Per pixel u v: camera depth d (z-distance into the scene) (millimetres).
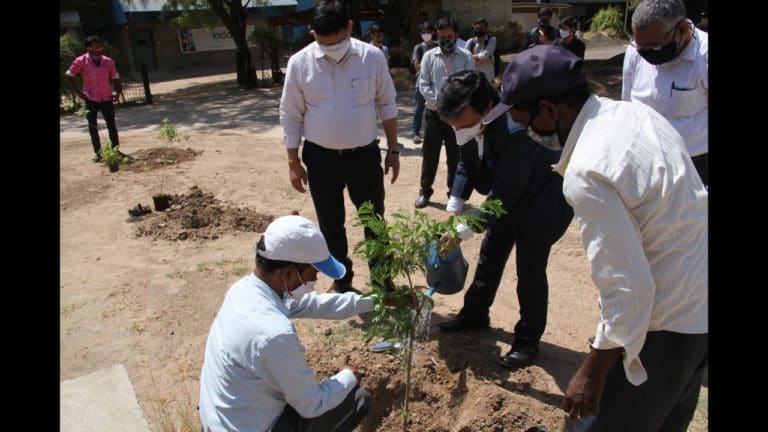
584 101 1982
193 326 4195
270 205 6719
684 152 1922
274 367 2184
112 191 7449
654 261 1881
